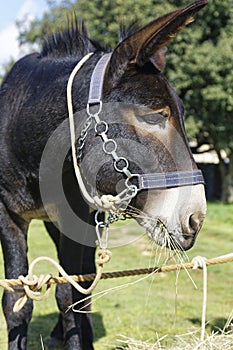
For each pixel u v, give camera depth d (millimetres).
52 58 3592
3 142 3506
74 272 3674
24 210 3529
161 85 2965
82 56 3496
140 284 7070
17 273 3488
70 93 3189
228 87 18219
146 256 8672
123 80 3000
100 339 4887
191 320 5551
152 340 4777
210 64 17844
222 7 18516
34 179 3408
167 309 5961
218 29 19344
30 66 3670
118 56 2998
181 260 3062
